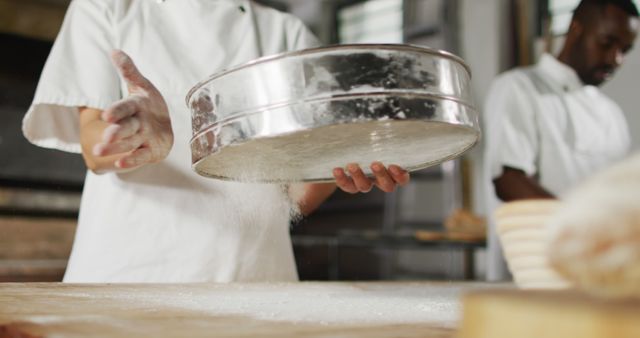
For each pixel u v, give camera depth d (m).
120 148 0.84
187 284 1.07
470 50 3.98
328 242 3.05
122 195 1.22
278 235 1.31
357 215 3.89
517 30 3.65
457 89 0.75
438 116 0.71
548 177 2.84
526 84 2.93
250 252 1.26
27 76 2.92
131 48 1.27
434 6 4.10
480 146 3.87
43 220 2.72
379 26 4.38
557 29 3.42
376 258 3.92
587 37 3.01
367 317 0.69
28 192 2.75
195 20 1.33
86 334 0.52
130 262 1.20
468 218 3.37
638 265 0.30
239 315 0.69
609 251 0.31
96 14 1.28
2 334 0.59
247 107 0.72
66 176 2.85
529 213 0.94
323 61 0.69
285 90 0.70
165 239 1.21
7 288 0.97
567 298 0.37
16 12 2.88
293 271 1.35
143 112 0.85
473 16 3.96
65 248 2.72
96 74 1.21
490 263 2.92
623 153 2.98
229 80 0.74
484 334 0.37
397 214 3.79
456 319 0.68
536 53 3.55
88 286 1.02
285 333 0.56
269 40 1.40
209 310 0.73
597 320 0.31
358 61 0.68
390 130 0.77
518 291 0.41
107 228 1.22
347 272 3.74
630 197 0.32
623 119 3.01
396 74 0.69
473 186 3.88
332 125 0.68
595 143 2.93
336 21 4.61
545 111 2.89
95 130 1.14
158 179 1.23
